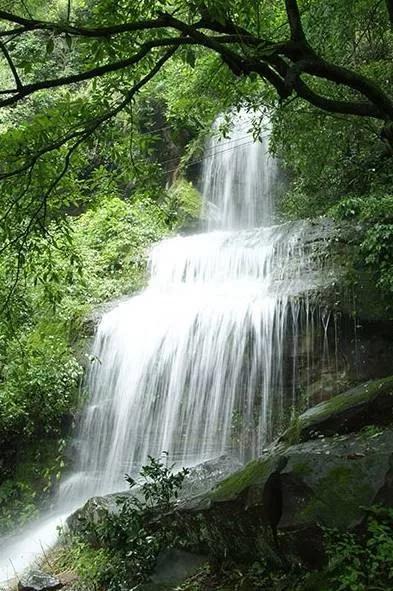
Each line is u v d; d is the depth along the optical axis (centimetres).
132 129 582
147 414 1141
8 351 1155
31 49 558
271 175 1831
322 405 741
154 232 1648
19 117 1591
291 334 1034
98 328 1291
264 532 567
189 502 657
